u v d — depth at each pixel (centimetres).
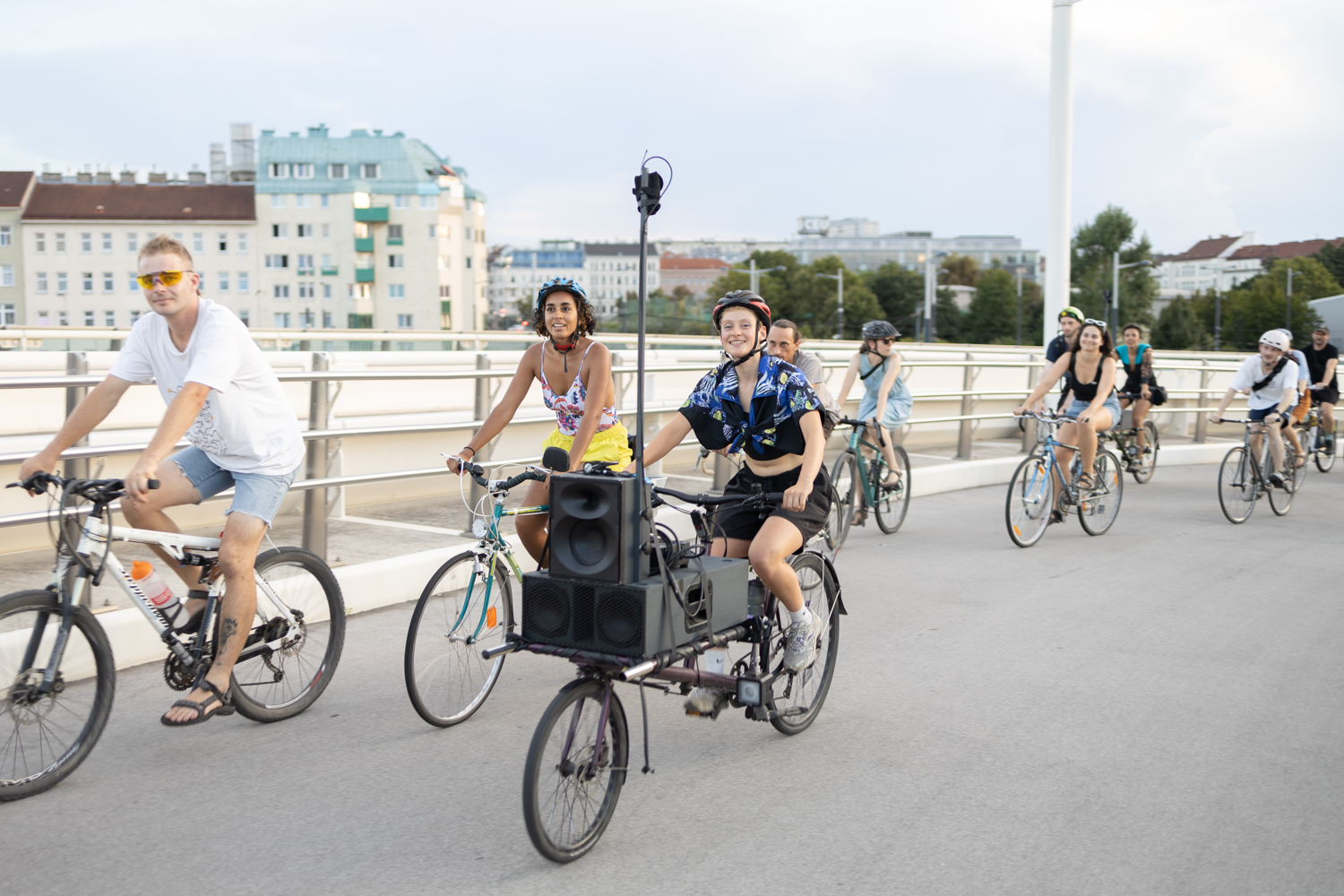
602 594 310
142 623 475
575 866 307
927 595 645
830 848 321
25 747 344
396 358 877
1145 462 1218
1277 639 562
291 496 756
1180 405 1606
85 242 8750
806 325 11381
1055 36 1496
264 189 8812
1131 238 10331
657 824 335
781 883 299
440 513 793
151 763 373
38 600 346
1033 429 1278
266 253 8875
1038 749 402
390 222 8944
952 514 951
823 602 428
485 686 436
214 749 387
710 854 316
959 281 15800
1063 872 307
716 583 344
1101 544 827
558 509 316
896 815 343
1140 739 414
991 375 1457
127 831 323
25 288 8744
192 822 329
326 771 371
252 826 327
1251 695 469
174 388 391
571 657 318
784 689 405
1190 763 390
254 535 385
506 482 423
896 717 436
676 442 390
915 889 296
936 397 1095
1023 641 550
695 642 337
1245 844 326
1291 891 298
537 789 298
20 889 288
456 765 379
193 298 378
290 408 406
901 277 12088
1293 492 1005
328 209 8869
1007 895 294
